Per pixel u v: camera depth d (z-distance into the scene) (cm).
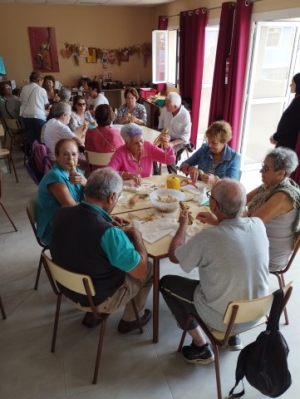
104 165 298
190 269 137
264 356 132
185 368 171
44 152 258
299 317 204
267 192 181
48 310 210
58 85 631
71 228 138
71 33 680
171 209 193
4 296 221
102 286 147
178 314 167
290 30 401
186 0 559
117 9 687
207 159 248
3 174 436
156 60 657
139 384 163
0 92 520
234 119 431
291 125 310
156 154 259
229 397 156
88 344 185
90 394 158
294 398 156
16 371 170
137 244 155
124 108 441
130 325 191
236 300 130
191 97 566
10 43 657
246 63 407
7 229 303
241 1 379
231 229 129
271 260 183
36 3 633
